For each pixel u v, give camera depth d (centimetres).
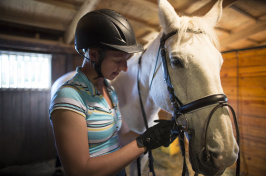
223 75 265
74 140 49
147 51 101
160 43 80
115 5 164
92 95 59
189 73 68
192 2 148
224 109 65
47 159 293
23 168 262
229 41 197
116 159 53
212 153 64
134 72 112
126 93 117
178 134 73
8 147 264
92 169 49
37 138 285
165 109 85
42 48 248
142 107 106
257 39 201
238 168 69
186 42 69
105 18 63
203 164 67
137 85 108
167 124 68
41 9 182
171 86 73
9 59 259
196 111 68
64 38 258
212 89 66
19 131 271
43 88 286
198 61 66
